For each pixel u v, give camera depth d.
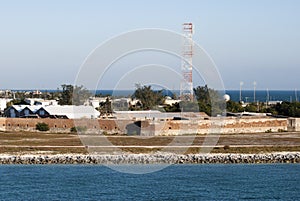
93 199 90.19
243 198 92.00
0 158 118.31
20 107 193.62
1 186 98.06
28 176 106.00
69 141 140.12
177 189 96.81
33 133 160.38
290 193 95.25
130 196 92.25
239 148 129.62
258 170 113.00
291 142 141.12
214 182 102.38
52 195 91.94
